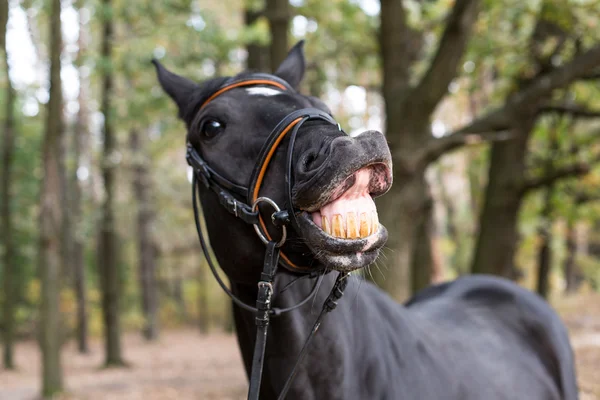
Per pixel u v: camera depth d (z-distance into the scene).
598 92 8.91
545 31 7.89
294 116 1.78
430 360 2.36
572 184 10.73
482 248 9.04
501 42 7.64
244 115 1.92
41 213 9.00
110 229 14.23
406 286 6.10
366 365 2.04
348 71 9.55
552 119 9.86
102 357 17.64
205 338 22.75
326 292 2.01
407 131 6.03
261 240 1.84
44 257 9.02
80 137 17.36
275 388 1.95
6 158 14.61
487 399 2.50
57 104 8.82
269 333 1.93
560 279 26.61
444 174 17.62
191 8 8.54
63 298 23.84
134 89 8.98
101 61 8.77
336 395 1.92
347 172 1.49
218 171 1.92
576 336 10.59
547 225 11.78
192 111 2.15
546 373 3.05
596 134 9.52
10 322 15.55
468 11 5.62
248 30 7.93
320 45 9.36
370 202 1.59
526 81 8.16
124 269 28.14
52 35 8.64
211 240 2.01
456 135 6.04
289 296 1.93
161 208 24.45
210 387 9.38
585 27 7.36
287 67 2.38
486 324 3.08
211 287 31.75
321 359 1.91
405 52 6.51
